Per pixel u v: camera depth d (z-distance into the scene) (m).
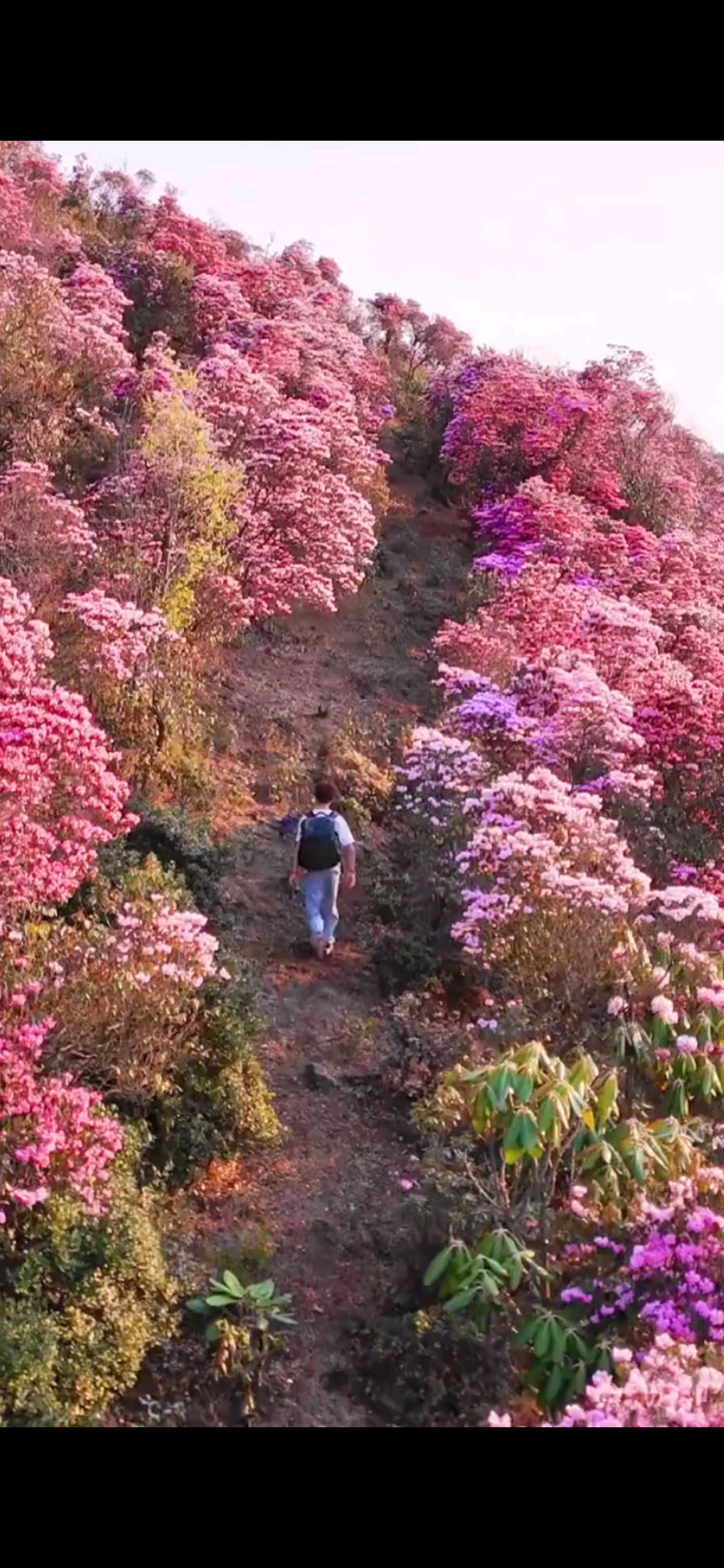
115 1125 7.16
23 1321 6.48
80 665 11.40
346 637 16.97
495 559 18.67
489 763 12.86
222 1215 8.16
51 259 21.25
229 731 13.52
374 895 11.96
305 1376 7.03
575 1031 9.41
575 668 14.25
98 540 13.94
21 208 21.61
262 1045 9.77
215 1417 6.62
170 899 9.73
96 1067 7.97
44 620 12.19
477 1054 9.55
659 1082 8.99
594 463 22.61
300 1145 8.93
